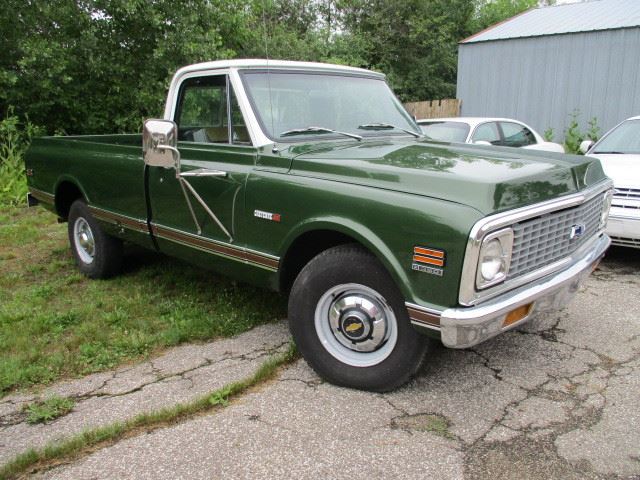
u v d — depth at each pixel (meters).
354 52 19.81
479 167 3.15
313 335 3.44
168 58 11.98
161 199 4.39
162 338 4.10
